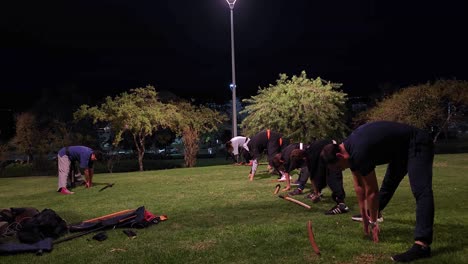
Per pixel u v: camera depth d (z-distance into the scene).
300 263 4.56
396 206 7.39
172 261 4.86
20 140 28.17
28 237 5.88
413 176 4.62
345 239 5.29
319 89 18.92
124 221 6.65
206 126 26.28
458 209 7.03
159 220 7.03
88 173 11.61
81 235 6.24
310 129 18.70
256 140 11.58
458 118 23.08
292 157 8.09
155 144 33.47
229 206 8.11
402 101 22.20
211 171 15.46
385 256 4.59
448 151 26.36
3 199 10.57
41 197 10.52
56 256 5.30
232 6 21.14
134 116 21.97
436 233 5.31
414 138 4.77
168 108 23.61
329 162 5.00
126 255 5.16
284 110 18.31
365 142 4.73
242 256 4.91
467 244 4.84
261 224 6.41
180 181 12.58
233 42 21.02
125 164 31.67
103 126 27.77
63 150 11.34
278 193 9.39
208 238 5.73
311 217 6.84
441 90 22.28
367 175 4.86
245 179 12.27
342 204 7.01
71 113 31.38
